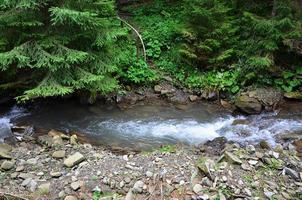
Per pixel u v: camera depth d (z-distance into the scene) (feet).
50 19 28.30
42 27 28.40
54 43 27.78
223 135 28.19
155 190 18.03
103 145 26.17
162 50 39.14
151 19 42.29
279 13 33.12
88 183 18.67
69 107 32.81
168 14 42.65
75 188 18.29
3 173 19.92
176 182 18.57
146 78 35.91
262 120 30.35
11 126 28.55
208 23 35.83
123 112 32.37
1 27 27.91
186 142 27.14
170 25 40.55
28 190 18.49
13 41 28.76
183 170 19.61
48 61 26.48
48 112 31.73
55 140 24.71
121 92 34.65
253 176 19.26
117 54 31.99
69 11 24.95
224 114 32.17
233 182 18.52
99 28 29.43
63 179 19.26
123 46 36.94
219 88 34.50
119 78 35.42
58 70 28.14
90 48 29.91
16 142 25.09
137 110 32.83
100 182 18.78
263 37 34.09
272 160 21.04
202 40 36.04
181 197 17.56
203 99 34.68
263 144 25.07
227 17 36.45
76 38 29.27
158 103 34.27
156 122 30.63
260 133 28.07
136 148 25.89
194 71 36.58
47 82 27.61
